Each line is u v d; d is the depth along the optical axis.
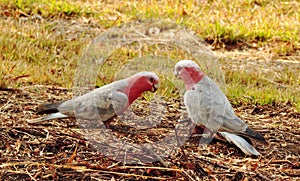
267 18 17.66
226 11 18.02
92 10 16.91
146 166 7.18
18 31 13.80
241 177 7.20
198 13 17.64
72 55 12.52
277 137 8.67
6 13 15.38
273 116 9.93
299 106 10.25
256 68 13.56
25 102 9.05
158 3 18.30
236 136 7.99
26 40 13.11
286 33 16.09
